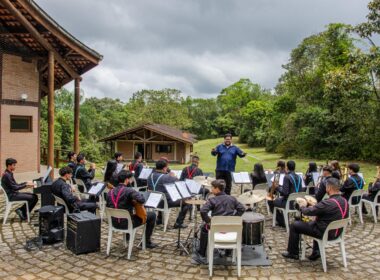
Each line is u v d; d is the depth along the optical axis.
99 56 13.59
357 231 6.58
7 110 12.14
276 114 32.78
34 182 7.39
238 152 8.26
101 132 42.62
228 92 71.31
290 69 31.09
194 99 78.50
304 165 24.08
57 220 5.65
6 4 9.05
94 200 7.24
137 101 57.22
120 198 5.02
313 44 29.86
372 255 5.29
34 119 13.23
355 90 20.58
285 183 6.46
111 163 7.84
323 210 4.58
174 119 53.03
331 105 27.20
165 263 4.88
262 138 45.47
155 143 30.41
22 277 4.34
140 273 4.52
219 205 4.78
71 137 28.25
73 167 8.30
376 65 17.86
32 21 10.87
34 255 5.09
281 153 35.62
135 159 8.99
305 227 4.83
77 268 4.66
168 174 6.68
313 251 5.05
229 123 68.31
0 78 11.86
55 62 14.24
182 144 30.08
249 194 5.68
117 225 5.06
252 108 53.66
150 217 5.45
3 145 12.01
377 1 17.81
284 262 4.97
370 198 7.36
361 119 22.23
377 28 18.30
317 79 28.69
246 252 5.29
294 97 31.38
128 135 29.83
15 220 6.91
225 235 4.72
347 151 26.09
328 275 4.52
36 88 13.31
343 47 27.28
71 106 33.09
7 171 6.82
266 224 7.08
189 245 5.60
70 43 11.88
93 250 5.26
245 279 4.37
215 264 4.83
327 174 6.25
